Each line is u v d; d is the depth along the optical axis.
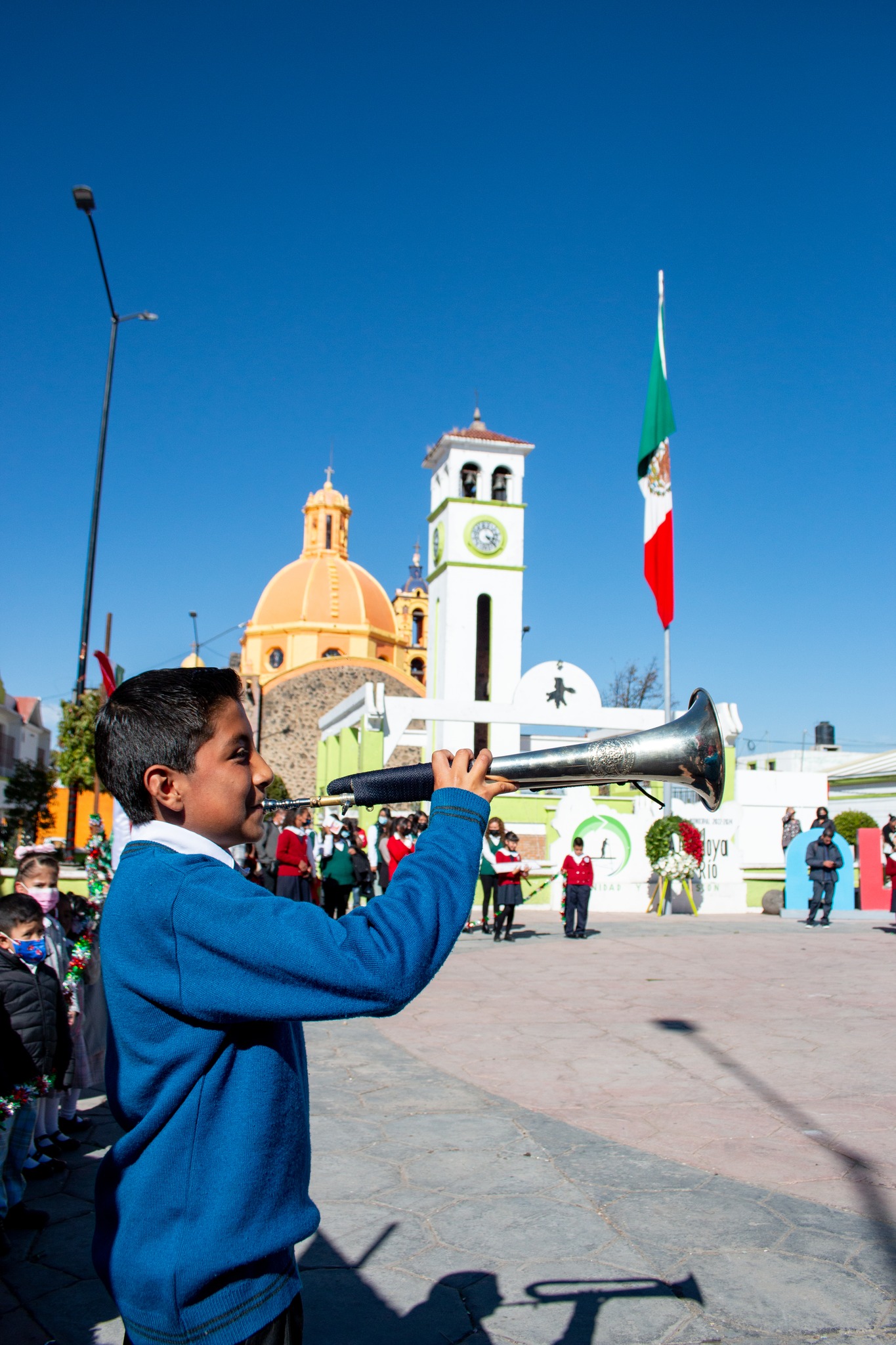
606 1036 8.38
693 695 2.39
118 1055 1.72
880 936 15.93
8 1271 4.22
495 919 15.00
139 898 1.70
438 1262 4.17
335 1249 4.30
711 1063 7.45
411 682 50.75
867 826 28.89
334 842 14.14
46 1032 4.57
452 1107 6.37
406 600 76.69
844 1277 4.02
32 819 28.81
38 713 54.84
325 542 68.06
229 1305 1.59
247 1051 1.70
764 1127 5.96
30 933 4.87
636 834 21.34
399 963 1.60
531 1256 4.23
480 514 33.94
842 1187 5.00
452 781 1.92
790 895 19.84
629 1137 5.78
